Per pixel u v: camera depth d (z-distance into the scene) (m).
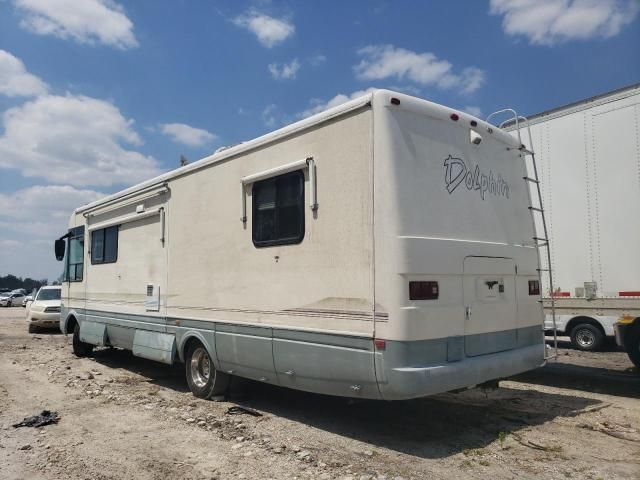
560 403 6.36
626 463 4.41
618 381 7.39
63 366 9.76
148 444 5.06
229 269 6.36
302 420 5.76
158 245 7.95
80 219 10.80
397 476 4.14
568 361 9.20
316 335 5.11
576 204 8.35
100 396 7.16
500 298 5.43
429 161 4.91
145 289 8.21
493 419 5.70
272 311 5.66
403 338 4.41
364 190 4.75
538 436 5.11
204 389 6.84
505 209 5.76
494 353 5.26
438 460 4.49
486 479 4.09
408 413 5.95
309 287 5.22
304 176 5.39
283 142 5.68
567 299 8.45
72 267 11.06
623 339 7.92
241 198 6.21
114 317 9.16
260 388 7.09
